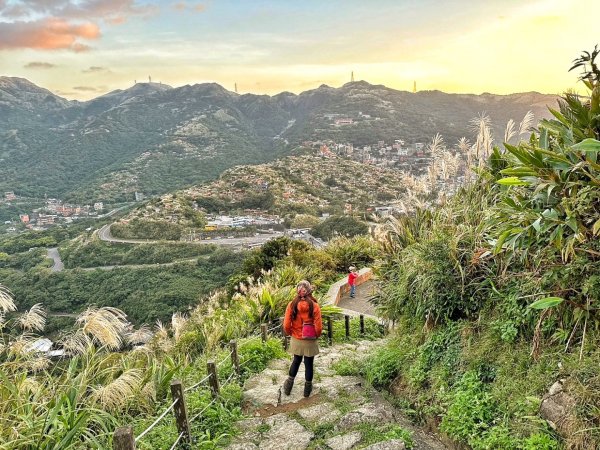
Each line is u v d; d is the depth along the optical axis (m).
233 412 4.53
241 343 6.92
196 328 8.03
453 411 3.67
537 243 3.53
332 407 4.58
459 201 5.76
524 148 3.73
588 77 3.40
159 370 4.76
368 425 3.99
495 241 4.01
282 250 15.99
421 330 5.05
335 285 13.09
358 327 9.38
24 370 3.80
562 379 2.98
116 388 3.81
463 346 4.30
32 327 4.17
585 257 3.18
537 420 2.90
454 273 4.68
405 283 5.32
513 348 3.74
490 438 3.12
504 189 4.69
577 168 3.14
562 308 3.32
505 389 3.45
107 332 4.25
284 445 3.80
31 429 3.06
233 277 15.82
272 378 5.66
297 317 4.91
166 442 3.68
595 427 2.48
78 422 3.11
